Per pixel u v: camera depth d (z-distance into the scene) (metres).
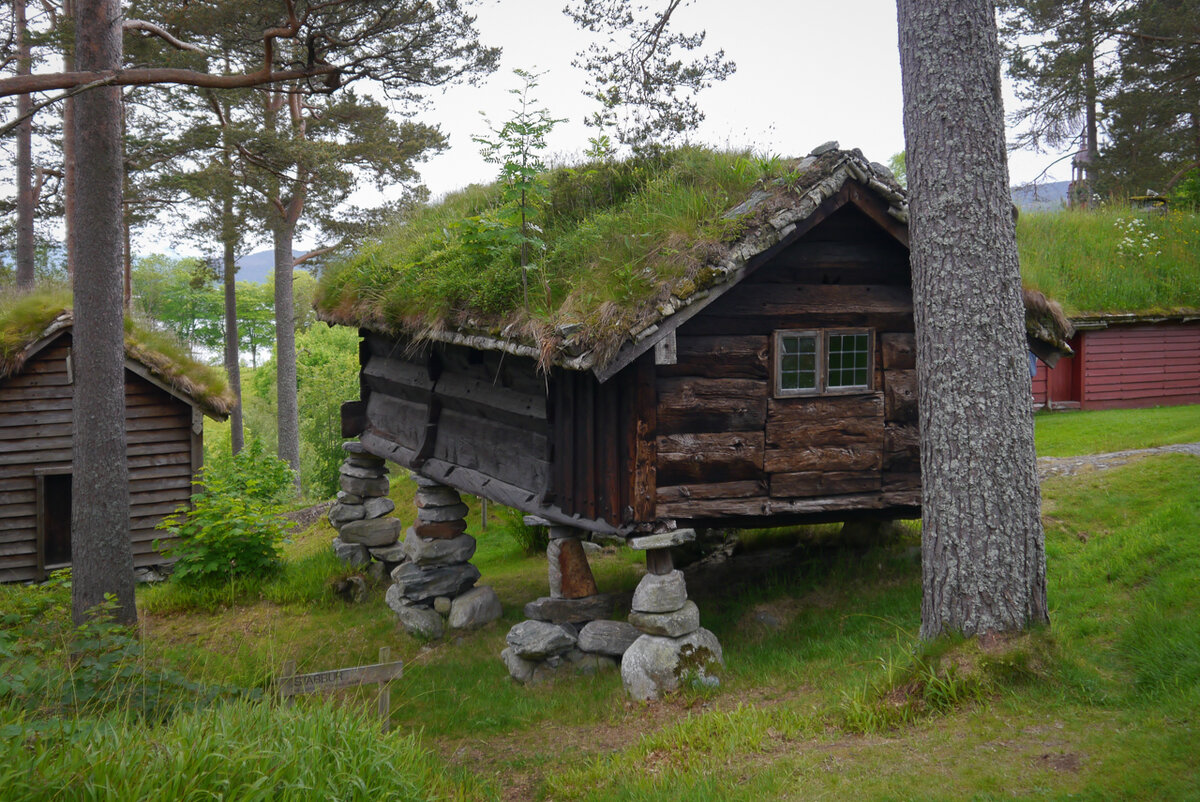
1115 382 17.31
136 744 3.85
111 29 7.80
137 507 13.34
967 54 5.51
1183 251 19.23
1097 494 8.54
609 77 8.95
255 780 3.82
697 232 6.71
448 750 6.48
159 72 7.66
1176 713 4.53
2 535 12.88
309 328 50.91
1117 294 17.62
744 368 7.13
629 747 5.89
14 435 12.92
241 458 18.08
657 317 6.18
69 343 13.20
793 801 4.37
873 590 8.38
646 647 7.02
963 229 5.49
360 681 5.91
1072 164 28.61
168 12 14.70
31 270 21.70
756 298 7.13
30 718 4.24
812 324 7.32
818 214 6.80
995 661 5.19
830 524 10.65
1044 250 19.34
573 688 7.48
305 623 10.48
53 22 16.94
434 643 9.52
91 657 5.57
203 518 11.71
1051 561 7.30
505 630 9.63
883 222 7.10
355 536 12.38
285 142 18.08
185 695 5.39
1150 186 25.75
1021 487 5.43
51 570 13.06
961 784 4.22
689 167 8.29
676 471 6.95
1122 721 4.58
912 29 5.68
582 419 7.42
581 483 7.48
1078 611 6.26
